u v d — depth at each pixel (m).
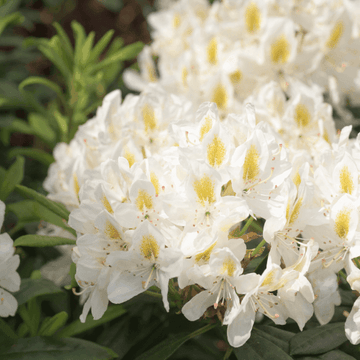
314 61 1.32
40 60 1.93
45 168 1.51
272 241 1.09
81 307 1.27
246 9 1.33
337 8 1.37
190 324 1.17
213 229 1.07
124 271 1.08
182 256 1.06
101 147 1.19
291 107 1.22
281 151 1.11
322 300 1.11
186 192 1.07
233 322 1.08
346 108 1.54
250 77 1.32
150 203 1.08
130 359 1.20
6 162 1.53
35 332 1.21
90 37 1.47
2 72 1.58
